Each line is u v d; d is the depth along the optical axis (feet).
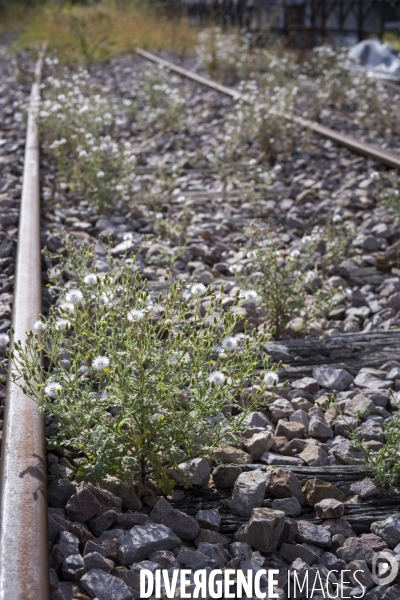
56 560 8.13
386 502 9.86
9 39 85.76
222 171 24.71
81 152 21.58
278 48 52.70
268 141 27.30
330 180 24.43
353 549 8.94
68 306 10.09
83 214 20.74
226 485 9.93
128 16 76.18
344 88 38.75
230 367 9.77
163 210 21.83
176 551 8.68
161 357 9.64
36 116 27.71
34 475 8.69
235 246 18.54
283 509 9.56
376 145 30.07
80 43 57.62
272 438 11.01
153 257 17.61
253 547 8.94
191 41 68.13
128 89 44.04
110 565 8.15
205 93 41.55
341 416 11.03
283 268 16.11
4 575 7.09
